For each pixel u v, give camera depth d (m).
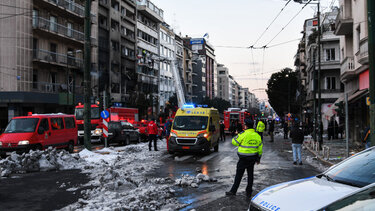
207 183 9.44
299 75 68.88
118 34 54.16
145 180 9.49
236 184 7.91
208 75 116.19
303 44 65.25
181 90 25.30
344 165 4.93
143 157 16.52
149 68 65.88
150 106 56.66
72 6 41.84
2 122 34.97
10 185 9.43
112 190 8.14
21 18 34.53
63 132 18.31
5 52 34.03
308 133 39.44
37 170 11.98
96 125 27.61
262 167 12.86
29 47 35.47
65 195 8.02
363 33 20.36
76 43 43.25
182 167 12.89
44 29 36.59
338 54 44.97
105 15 50.28
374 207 2.66
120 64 54.50
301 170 12.03
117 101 52.66
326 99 46.25
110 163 14.18
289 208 3.62
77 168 12.84
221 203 7.16
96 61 47.00
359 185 4.25
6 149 15.40
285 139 34.75
